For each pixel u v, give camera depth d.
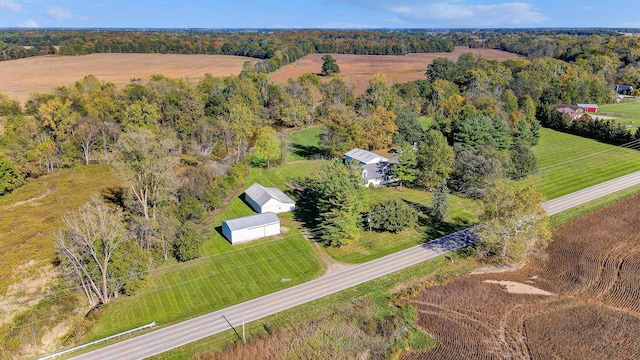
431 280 51.16
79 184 78.62
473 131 92.06
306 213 69.56
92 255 47.41
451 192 76.25
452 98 120.56
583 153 96.75
